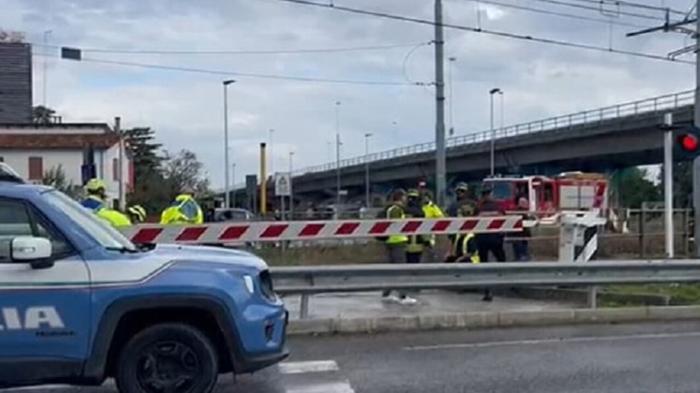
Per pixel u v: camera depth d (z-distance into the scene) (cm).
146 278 721
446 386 854
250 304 749
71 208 752
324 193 12694
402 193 1819
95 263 717
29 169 6050
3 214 714
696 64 2922
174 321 745
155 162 9269
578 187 4881
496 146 7881
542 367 942
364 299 1477
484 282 1290
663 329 1208
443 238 2159
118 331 732
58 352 705
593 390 835
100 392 848
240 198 9038
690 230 2817
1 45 6600
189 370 740
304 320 1173
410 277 1264
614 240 2678
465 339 1127
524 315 1249
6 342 698
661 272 1372
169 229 1518
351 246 2336
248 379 891
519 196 4688
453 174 9188
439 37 2870
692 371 920
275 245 2327
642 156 7081
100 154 6066
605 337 1138
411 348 1062
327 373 919
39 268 704
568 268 1319
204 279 733
